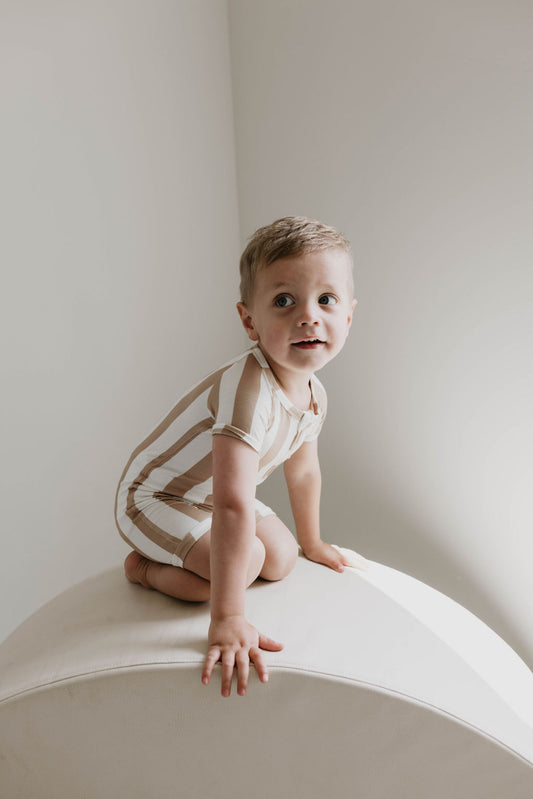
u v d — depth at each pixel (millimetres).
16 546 1587
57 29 1504
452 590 1667
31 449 1583
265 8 1766
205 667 957
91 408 1692
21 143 1473
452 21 1412
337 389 1812
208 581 1107
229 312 2016
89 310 1650
